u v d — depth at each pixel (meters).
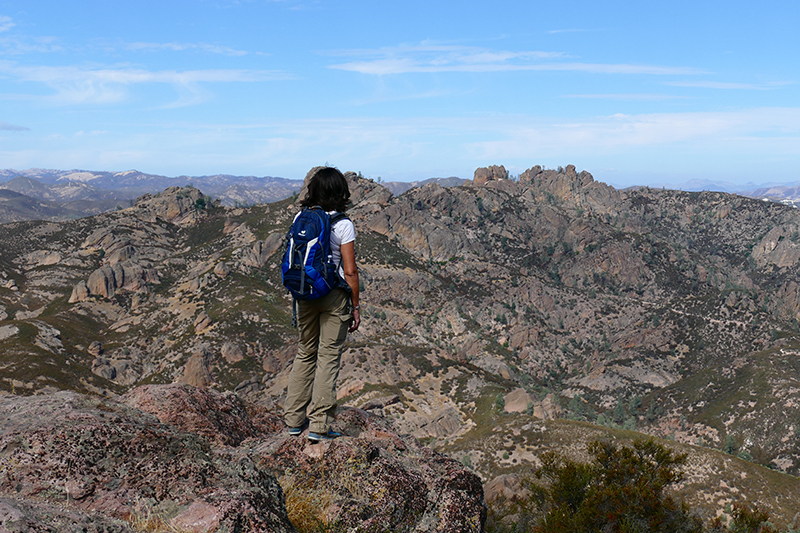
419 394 139.38
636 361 199.00
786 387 148.12
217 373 154.62
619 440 86.50
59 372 135.62
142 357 161.38
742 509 14.85
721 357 190.75
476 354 197.62
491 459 90.06
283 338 168.62
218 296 194.25
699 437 145.75
